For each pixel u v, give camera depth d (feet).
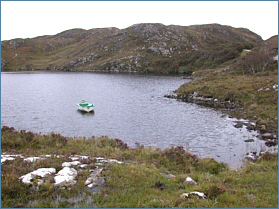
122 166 40.32
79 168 37.93
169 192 32.12
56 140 58.90
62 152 49.62
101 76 477.77
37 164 37.37
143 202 28.09
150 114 138.31
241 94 157.48
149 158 51.03
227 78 232.32
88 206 26.48
